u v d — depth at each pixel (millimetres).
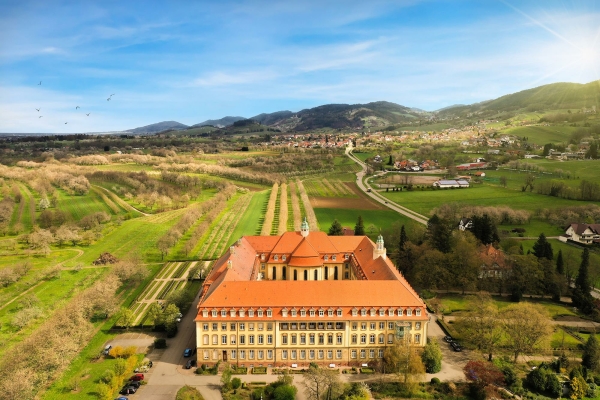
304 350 150500
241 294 151500
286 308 148375
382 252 188375
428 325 178125
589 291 196250
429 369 144000
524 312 155125
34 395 126438
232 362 149875
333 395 126750
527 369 146375
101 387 127062
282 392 127312
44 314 182625
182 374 144125
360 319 148875
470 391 133625
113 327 175125
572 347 159375
